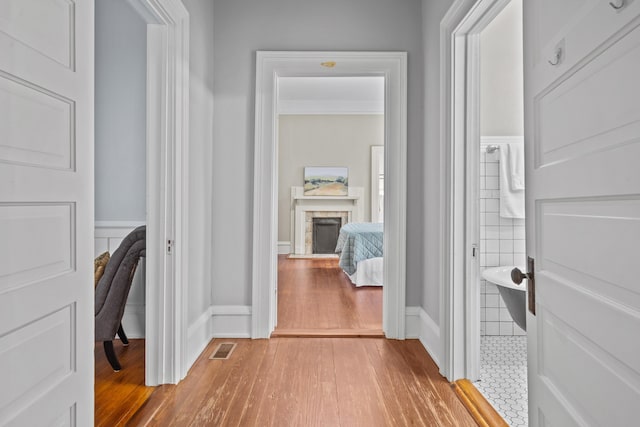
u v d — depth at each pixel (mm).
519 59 3213
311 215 7887
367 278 4977
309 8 3088
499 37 3219
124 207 3082
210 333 3018
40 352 1002
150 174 2256
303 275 5777
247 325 3080
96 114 3074
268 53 3049
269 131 3066
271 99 3062
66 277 1105
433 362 2617
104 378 2361
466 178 2361
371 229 5488
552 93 1057
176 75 2248
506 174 3168
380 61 3041
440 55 2496
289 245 7926
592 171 857
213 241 3082
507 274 3098
